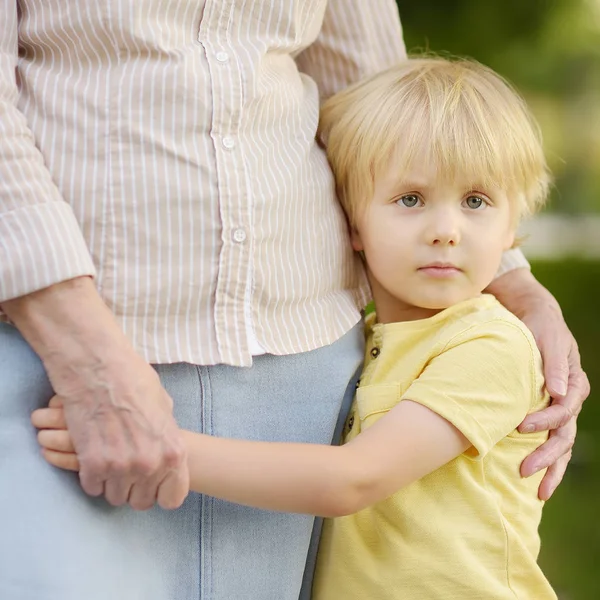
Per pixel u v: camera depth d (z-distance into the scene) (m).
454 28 9.52
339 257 2.19
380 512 2.04
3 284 1.68
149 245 1.83
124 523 1.80
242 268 1.90
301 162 2.09
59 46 1.88
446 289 2.10
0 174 1.71
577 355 2.31
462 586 1.97
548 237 12.18
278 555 2.02
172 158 1.84
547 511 5.09
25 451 1.74
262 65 2.01
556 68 10.78
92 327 1.69
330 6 2.46
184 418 1.87
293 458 1.83
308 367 2.04
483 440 1.96
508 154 2.14
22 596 1.68
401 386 2.07
